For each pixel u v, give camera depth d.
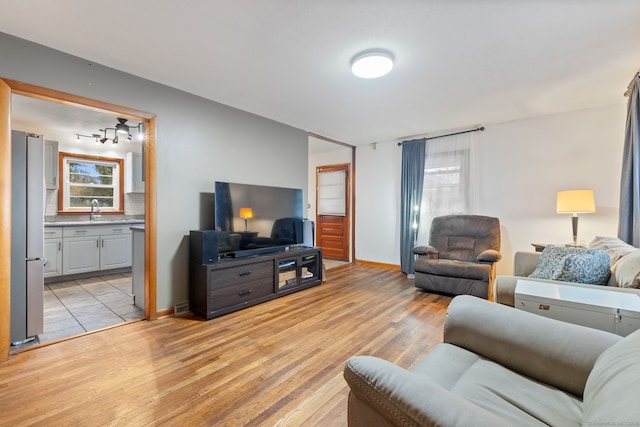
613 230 3.42
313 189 6.50
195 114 3.14
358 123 4.18
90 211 4.90
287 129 4.25
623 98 3.24
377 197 5.42
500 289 2.11
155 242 2.82
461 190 4.38
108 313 2.95
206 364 2.00
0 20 1.89
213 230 3.12
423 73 2.62
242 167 3.63
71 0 1.70
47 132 4.39
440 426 0.63
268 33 2.03
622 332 1.50
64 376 1.85
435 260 3.74
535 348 1.13
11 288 2.21
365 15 1.84
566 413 0.92
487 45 2.17
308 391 1.72
